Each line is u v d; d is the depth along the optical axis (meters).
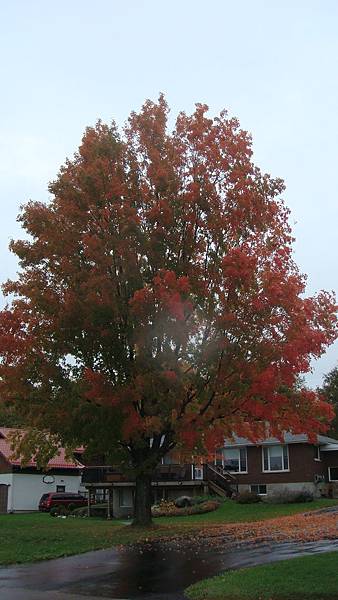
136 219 20.83
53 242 21.78
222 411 20.78
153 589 11.87
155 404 20.94
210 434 21.22
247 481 39.75
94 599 11.06
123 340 21.02
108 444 21.02
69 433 20.91
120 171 22.06
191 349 20.94
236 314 20.48
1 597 11.36
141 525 22.88
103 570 14.27
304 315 20.42
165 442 22.94
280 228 22.86
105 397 19.92
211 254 21.66
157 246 20.97
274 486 38.66
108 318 20.44
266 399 20.31
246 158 22.66
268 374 19.28
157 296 19.86
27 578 13.55
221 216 21.66
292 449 38.72
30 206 22.66
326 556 13.17
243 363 20.06
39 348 21.44
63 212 22.03
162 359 20.38
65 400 20.62
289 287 20.36
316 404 21.69
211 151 22.09
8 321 21.33
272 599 9.84
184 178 22.12
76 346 21.34
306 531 19.58
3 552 17.67
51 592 11.85
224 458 40.91
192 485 37.22
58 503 42.72
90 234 21.80
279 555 14.59
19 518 33.88
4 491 46.03
